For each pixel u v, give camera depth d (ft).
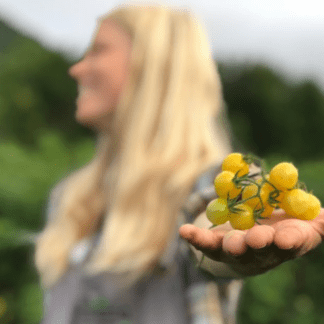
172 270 4.69
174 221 4.80
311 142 48.39
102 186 6.37
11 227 11.10
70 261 5.61
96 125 5.99
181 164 4.99
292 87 52.29
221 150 5.31
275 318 11.22
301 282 12.43
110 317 4.85
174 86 5.26
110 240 5.05
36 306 10.44
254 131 48.88
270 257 2.47
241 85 50.06
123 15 5.70
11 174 11.73
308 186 12.50
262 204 3.22
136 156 5.17
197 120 5.22
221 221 3.30
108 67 5.55
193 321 4.48
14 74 37.81
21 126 33.40
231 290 4.57
